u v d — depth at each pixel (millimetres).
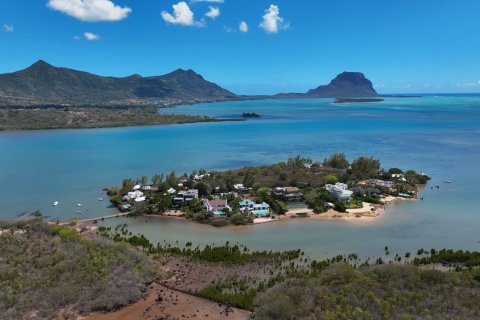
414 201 107500
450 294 51312
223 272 64688
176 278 62719
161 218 96250
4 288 55000
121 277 60344
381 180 127250
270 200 101750
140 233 85750
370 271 59094
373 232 84750
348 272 57594
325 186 118625
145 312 53031
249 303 53625
